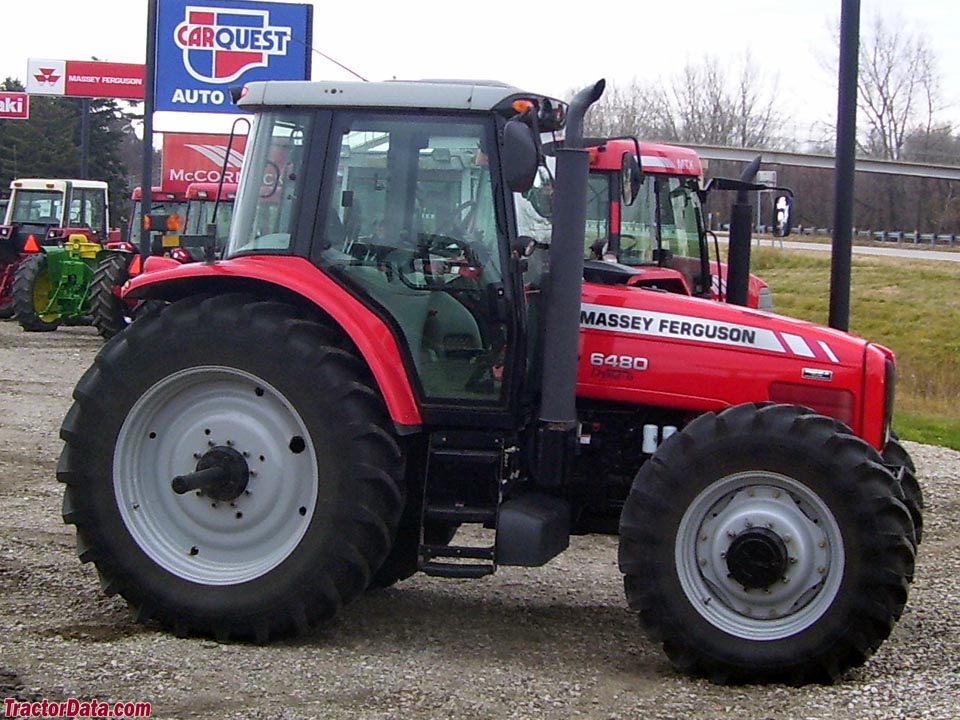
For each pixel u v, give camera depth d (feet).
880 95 189.47
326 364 16.74
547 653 17.16
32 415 36.58
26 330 61.00
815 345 17.51
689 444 16.14
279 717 13.96
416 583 20.79
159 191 63.93
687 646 16.05
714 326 17.69
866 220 210.59
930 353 89.97
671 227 36.68
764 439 15.93
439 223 17.16
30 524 23.34
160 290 17.88
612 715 14.55
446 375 17.17
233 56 50.42
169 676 15.20
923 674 16.39
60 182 73.51
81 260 59.82
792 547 15.97
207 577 17.10
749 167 36.17
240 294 17.39
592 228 34.65
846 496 15.75
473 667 16.26
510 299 17.01
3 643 16.20
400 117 17.20
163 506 17.49
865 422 17.31
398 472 16.84
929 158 184.24
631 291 18.17
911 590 21.29
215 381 17.28
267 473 17.15
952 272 131.54
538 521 16.70
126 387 17.25
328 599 16.75
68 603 18.43
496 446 17.19
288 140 17.47
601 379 17.74
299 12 50.37
